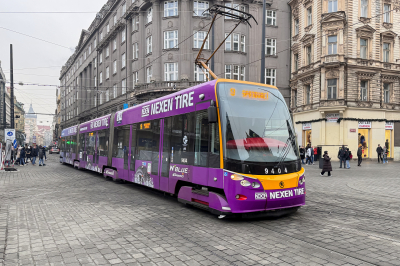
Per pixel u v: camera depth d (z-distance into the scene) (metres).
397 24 30.55
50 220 6.96
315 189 11.34
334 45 28.47
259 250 4.93
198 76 29.75
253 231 6.02
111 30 41.41
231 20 30.83
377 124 29.30
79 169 21.81
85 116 54.62
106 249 5.03
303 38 31.11
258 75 31.83
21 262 4.48
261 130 6.99
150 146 10.38
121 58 39.53
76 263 4.44
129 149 12.23
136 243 5.32
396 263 4.33
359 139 28.94
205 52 29.81
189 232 5.99
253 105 7.23
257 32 32.03
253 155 6.61
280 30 33.53
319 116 29.28
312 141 30.27
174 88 29.11
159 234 5.86
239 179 6.41
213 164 6.98
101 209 8.15
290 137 7.26
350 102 28.31
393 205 8.38
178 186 8.80
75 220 6.96
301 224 6.50
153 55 30.52
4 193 10.88
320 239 5.45
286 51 33.69
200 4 30.14
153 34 30.64
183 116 8.46
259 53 31.95
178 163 8.55
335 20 27.97
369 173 17.30
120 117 13.63
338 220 6.81
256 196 6.39
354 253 4.74
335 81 28.53
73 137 23.48
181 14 29.62
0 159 21.22
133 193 10.94
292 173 6.91
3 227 6.37
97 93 49.19
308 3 30.89
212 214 7.54
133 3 34.66
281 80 33.47
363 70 28.77
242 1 31.34
